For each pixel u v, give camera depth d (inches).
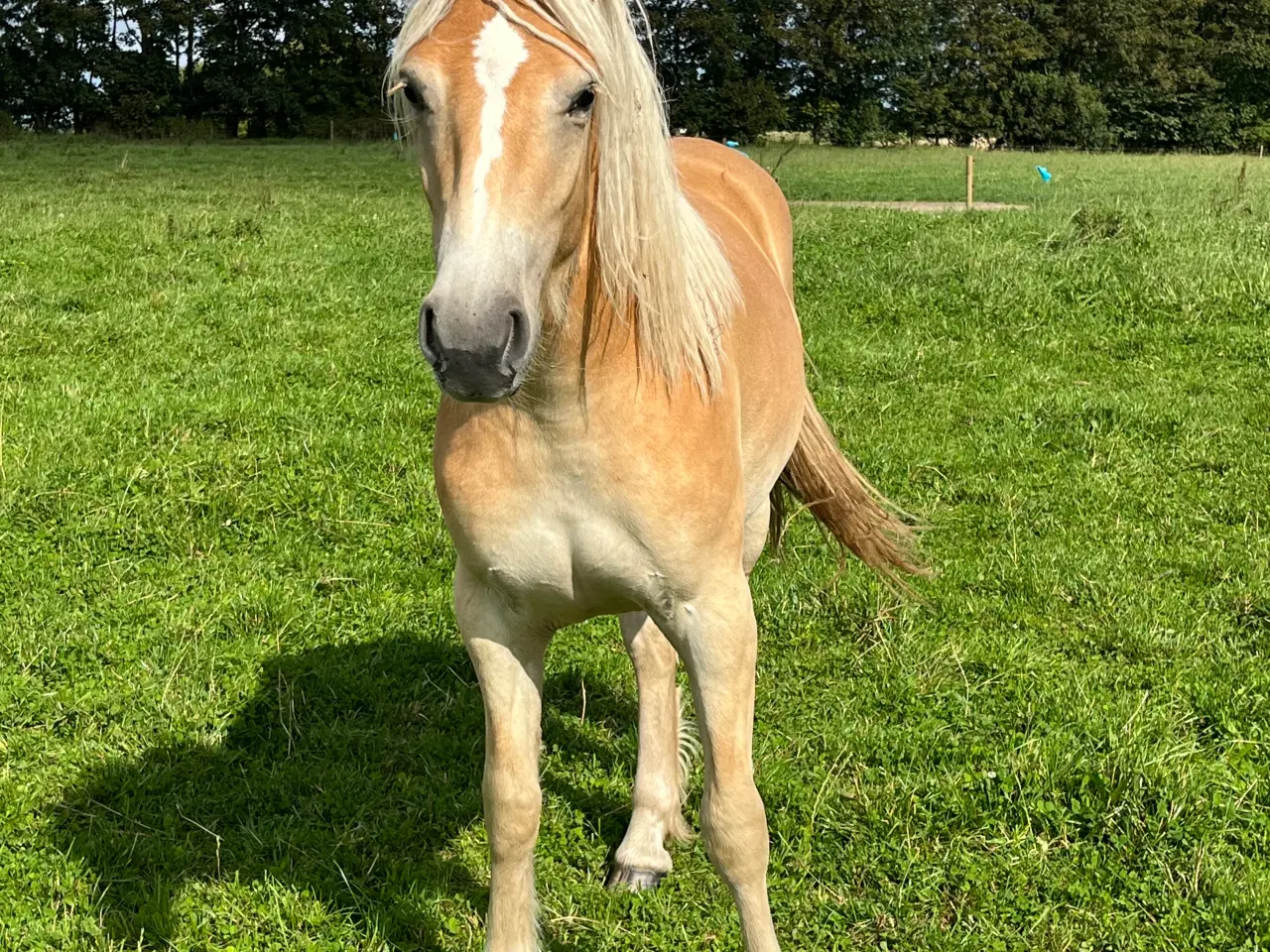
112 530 182.1
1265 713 134.3
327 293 358.6
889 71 1829.5
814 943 103.8
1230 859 110.1
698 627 87.0
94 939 102.2
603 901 110.1
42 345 288.8
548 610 88.7
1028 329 318.0
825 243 442.0
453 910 108.8
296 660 148.0
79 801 120.8
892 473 216.1
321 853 114.8
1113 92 1839.3
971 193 737.6
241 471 206.7
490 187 66.5
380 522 190.9
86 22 1796.3
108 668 144.3
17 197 586.6
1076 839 115.3
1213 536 185.5
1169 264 352.5
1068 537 186.4
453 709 140.9
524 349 67.3
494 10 71.1
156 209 532.1
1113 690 141.7
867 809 119.4
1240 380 267.0
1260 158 1445.6
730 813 87.3
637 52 76.4
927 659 147.9
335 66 1897.1
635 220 76.7
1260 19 1823.3
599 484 81.2
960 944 102.0
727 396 90.0
